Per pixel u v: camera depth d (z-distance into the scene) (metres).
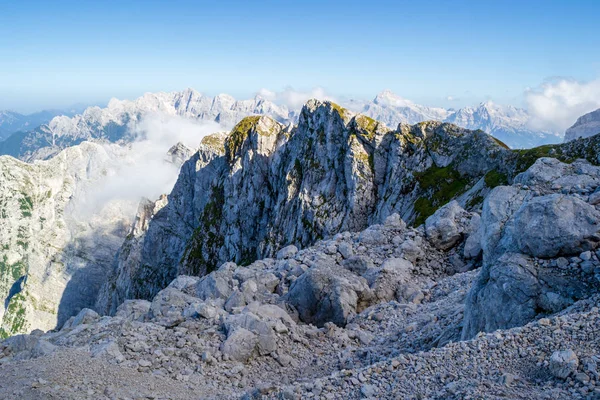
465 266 29.34
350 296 25.09
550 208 16.58
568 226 15.94
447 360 12.24
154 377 15.73
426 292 26.36
